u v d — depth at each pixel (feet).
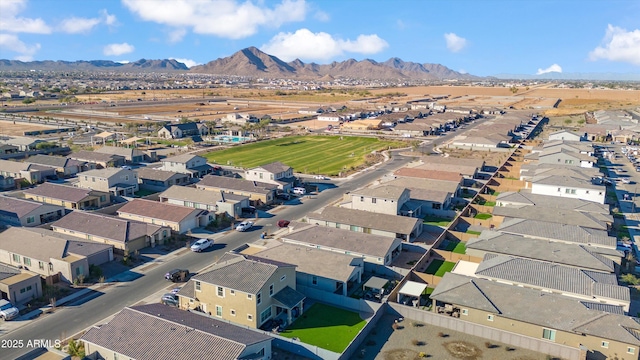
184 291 169.78
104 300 178.29
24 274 179.42
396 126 641.40
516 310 152.97
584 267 188.85
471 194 337.31
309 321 164.14
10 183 340.59
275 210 294.66
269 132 634.02
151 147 513.45
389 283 196.13
